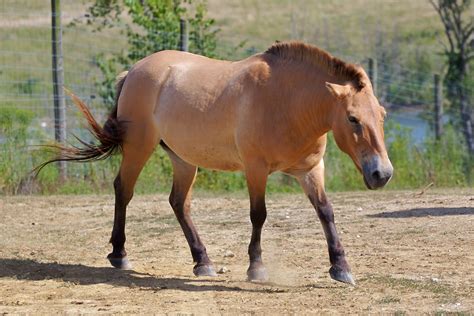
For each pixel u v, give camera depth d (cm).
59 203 1833
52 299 1047
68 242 1441
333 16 6109
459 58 3356
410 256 1259
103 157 1276
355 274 1154
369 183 1012
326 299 1014
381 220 1555
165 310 974
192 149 1187
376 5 6384
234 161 1163
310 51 1089
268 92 1104
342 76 1066
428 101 3294
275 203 1831
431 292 1036
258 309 969
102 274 1199
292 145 1097
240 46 2512
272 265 1223
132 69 1288
